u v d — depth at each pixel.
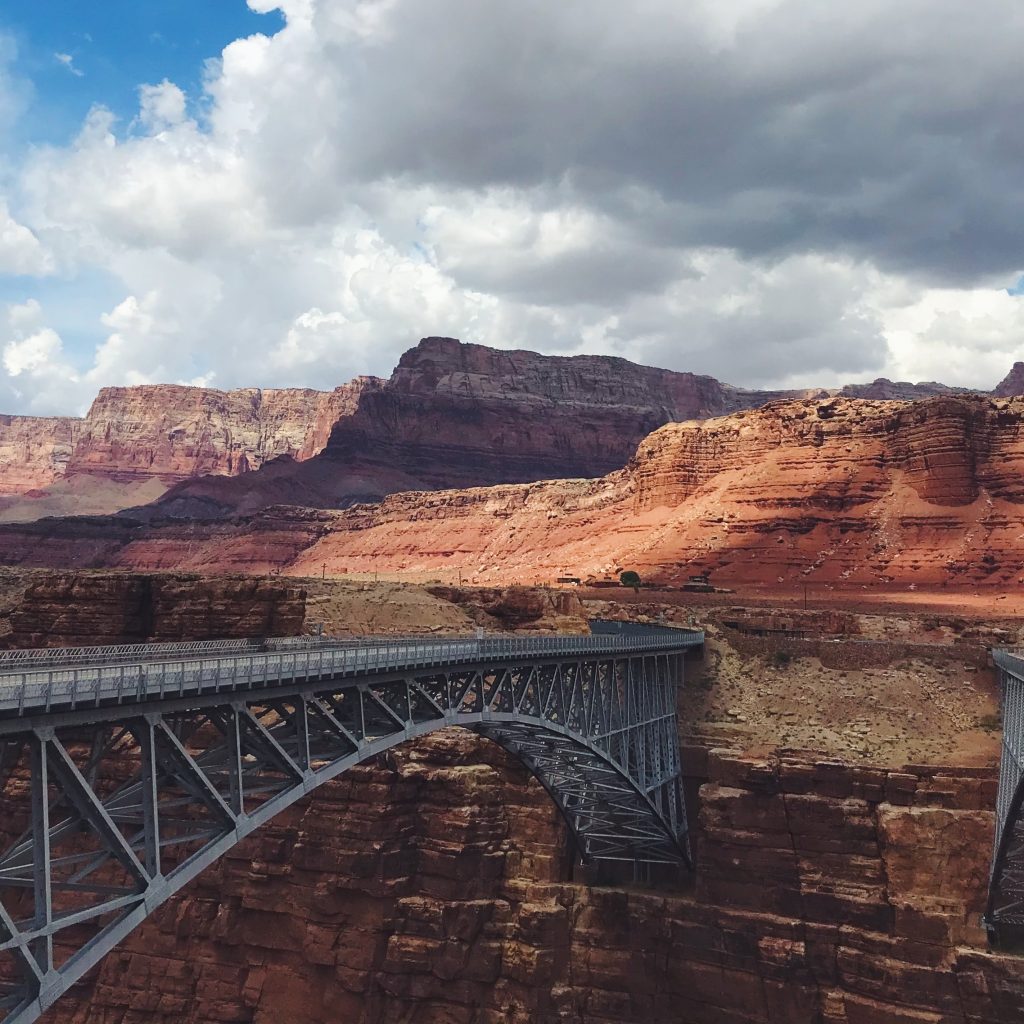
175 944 87.31
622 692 79.75
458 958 82.62
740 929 77.12
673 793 85.94
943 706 91.81
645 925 80.56
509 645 61.19
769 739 89.81
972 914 72.69
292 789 39.66
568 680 69.38
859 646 100.75
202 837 35.78
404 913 84.25
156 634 101.75
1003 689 82.25
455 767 89.19
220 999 85.62
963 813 75.19
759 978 76.12
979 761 80.50
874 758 83.19
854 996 73.12
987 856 73.62
